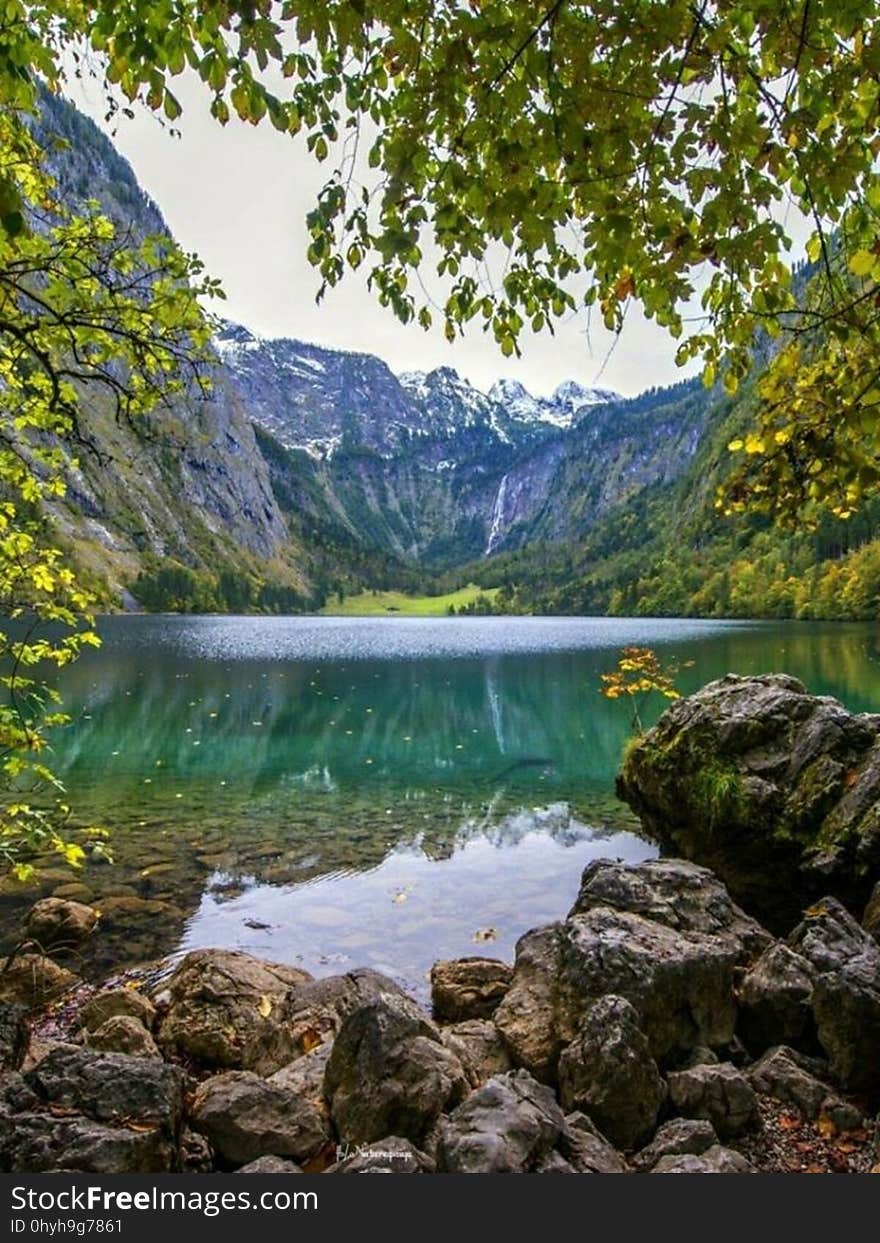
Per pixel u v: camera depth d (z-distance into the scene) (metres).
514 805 16.52
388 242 3.45
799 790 10.16
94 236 5.36
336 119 3.59
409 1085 5.11
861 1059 5.64
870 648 55.66
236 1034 6.79
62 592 7.75
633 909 7.57
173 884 11.68
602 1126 5.09
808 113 2.97
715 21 2.89
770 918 10.32
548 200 3.29
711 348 4.18
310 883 11.77
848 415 3.57
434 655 59.94
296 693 35.09
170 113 3.36
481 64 3.10
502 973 8.28
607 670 46.56
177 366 5.94
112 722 26.33
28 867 7.41
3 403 6.60
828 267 3.72
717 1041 6.32
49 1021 7.82
